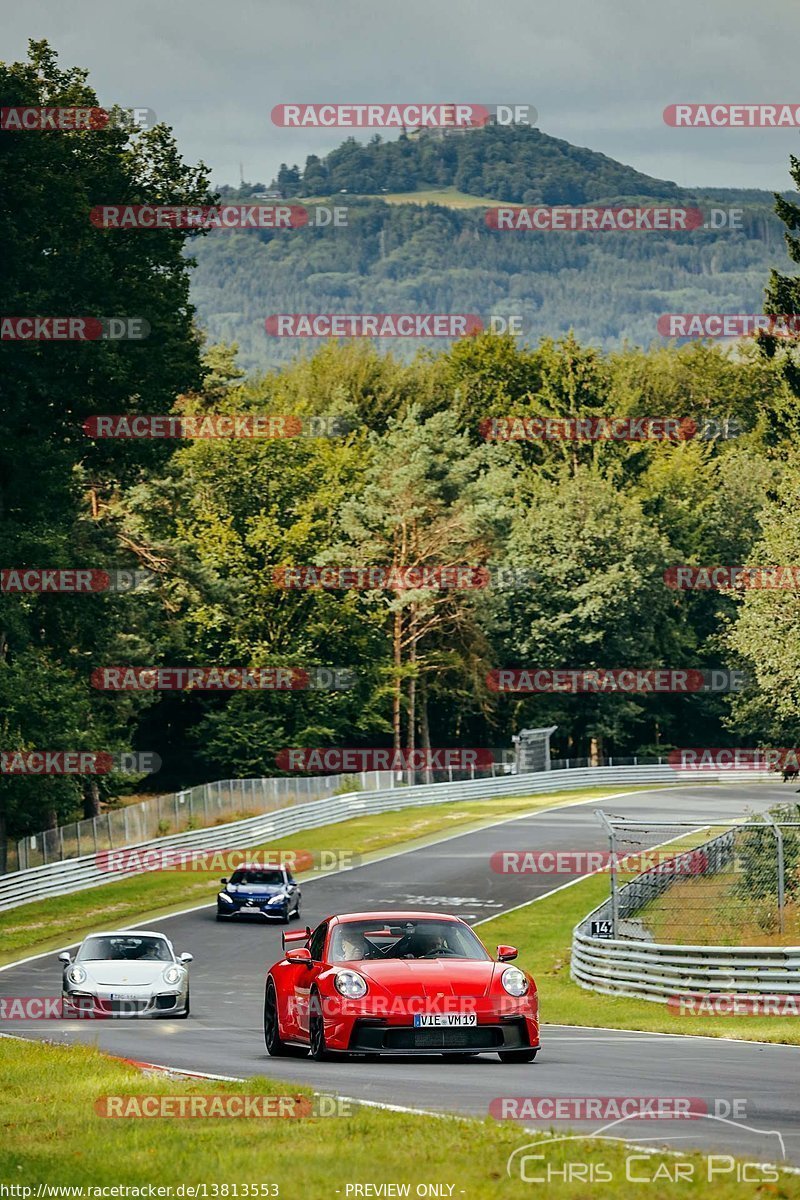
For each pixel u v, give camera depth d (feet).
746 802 428.15
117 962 147.54
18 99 273.95
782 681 315.58
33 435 289.33
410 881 293.23
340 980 91.30
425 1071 88.38
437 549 524.52
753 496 643.04
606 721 599.16
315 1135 64.03
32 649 304.30
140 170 302.04
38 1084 86.53
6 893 271.90
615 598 574.15
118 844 314.35
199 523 503.61
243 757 491.72
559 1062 95.40
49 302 273.75
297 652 491.72
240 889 255.09
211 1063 96.99
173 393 303.89
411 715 533.14
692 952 159.02
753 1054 103.71
